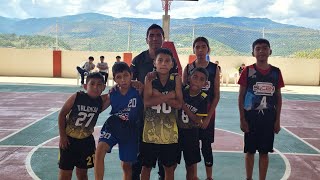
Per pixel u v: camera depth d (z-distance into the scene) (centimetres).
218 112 1276
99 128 948
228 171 617
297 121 1145
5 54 2433
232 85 2298
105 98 449
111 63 2445
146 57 477
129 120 434
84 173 452
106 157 679
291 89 2134
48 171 593
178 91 429
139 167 468
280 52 2942
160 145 430
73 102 427
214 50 2697
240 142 832
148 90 425
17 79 2233
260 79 492
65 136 431
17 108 1245
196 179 493
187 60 2362
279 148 787
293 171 624
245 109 504
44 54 2447
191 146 461
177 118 458
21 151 712
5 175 570
